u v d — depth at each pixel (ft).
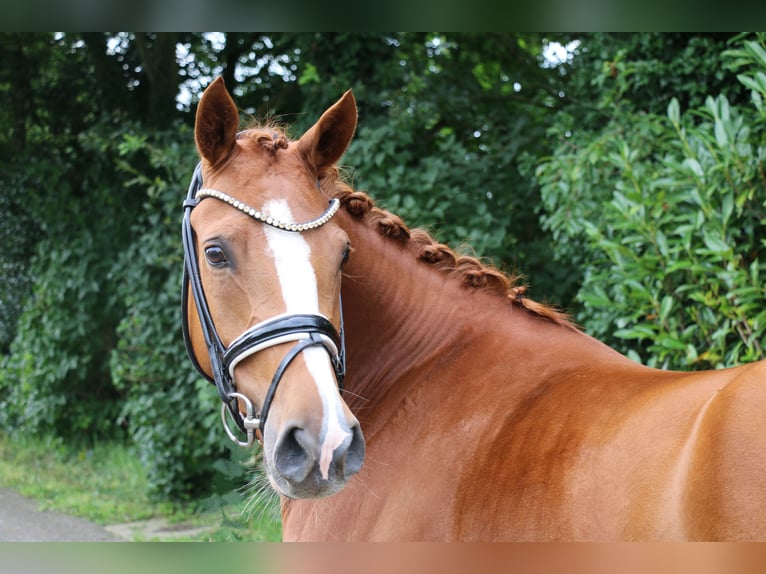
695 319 10.85
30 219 24.54
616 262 11.35
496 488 5.37
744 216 10.73
